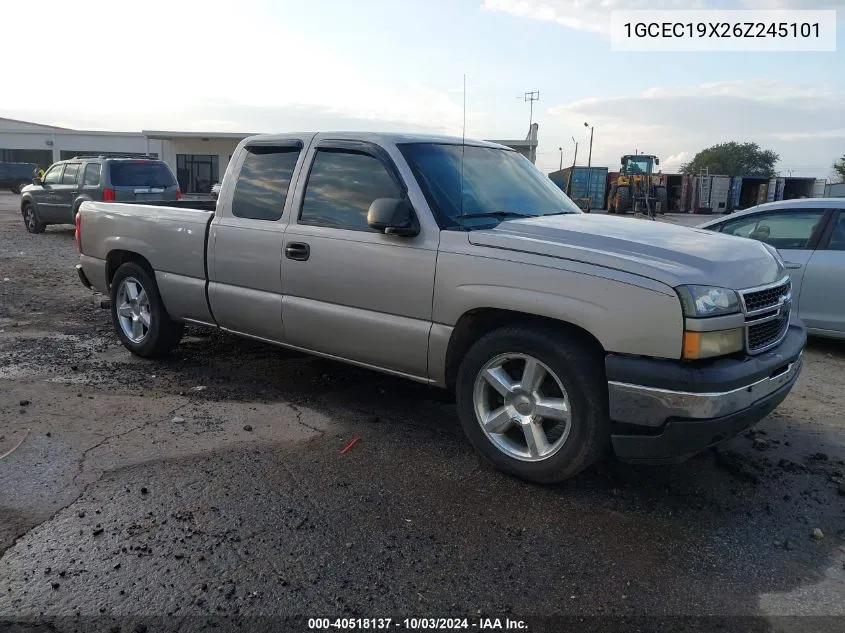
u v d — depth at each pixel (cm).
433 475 397
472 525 344
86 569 299
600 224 427
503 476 398
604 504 369
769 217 754
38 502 354
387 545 324
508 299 373
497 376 391
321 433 455
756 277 370
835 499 382
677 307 329
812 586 304
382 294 430
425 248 409
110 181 1514
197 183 3991
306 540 326
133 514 345
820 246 707
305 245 466
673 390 330
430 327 412
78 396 512
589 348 359
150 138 3925
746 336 352
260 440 441
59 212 1656
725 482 399
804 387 595
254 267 501
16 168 4328
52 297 909
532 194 486
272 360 620
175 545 318
